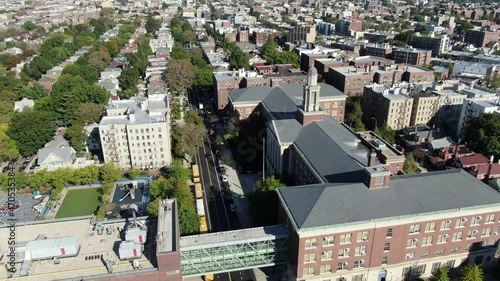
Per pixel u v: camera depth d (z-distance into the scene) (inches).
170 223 3814.0
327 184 4116.6
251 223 5182.1
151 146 6555.1
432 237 3983.8
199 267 3941.9
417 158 6973.4
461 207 3880.4
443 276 3774.6
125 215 5329.7
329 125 5856.3
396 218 3757.4
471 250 4163.4
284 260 4114.2
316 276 3887.8
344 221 3676.2
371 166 4062.5
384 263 3993.6
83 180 6038.4
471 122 7372.1
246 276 4306.1
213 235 4018.2
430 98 7800.2
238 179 6378.0
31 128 7224.4
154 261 3476.9
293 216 3777.1
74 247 3476.9
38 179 5812.0
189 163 6914.4
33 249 3420.3
